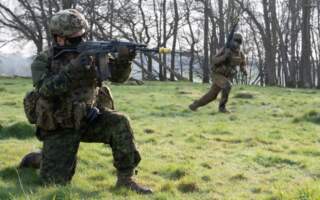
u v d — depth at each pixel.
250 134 12.63
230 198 6.52
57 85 6.14
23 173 7.18
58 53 6.35
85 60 6.20
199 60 72.50
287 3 72.00
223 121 15.27
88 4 53.81
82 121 6.48
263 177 7.99
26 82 31.41
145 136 11.58
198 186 6.99
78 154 8.46
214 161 9.05
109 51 6.26
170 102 20.59
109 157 8.70
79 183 6.79
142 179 7.39
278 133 12.99
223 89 17.22
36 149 8.86
